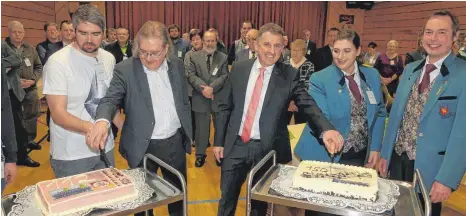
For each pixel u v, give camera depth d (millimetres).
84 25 1523
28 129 3973
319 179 1280
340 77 1721
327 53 4410
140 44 1495
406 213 1146
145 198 1225
